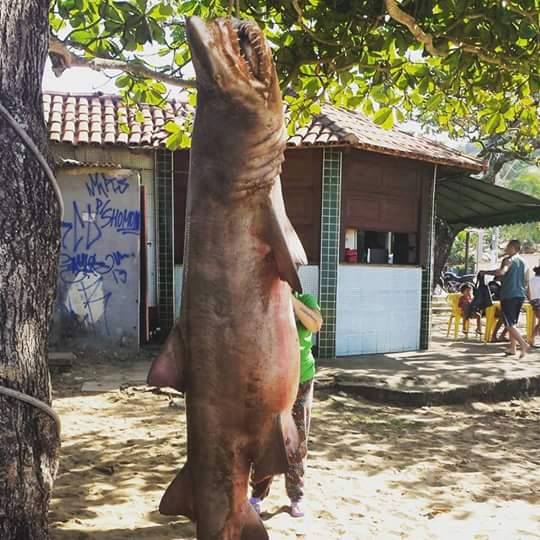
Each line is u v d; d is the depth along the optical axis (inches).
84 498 202.4
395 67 223.0
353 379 370.6
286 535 182.9
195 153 97.3
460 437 295.1
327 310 443.5
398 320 485.7
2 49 109.2
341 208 445.7
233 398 101.8
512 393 377.7
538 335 618.8
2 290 109.4
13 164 109.7
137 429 280.7
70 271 418.6
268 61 90.7
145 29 200.2
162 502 111.0
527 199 559.2
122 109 473.4
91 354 419.8
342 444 274.5
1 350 109.8
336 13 206.5
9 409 110.0
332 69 219.5
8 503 110.0
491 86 229.3
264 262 99.1
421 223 492.4
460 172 511.8
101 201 419.2
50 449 117.7
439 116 293.6
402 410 337.7
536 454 274.7
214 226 97.9
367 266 464.4
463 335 629.0
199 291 100.6
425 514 203.6
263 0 211.6
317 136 424.8
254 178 94.7
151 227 462.3
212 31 86.2
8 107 109.7
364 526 191.2
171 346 104.6
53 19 217.5
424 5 199.2
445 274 1072.8
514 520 201.2
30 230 111.8
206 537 105.9
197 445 105.0
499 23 191.5
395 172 475.8
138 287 426.0
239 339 99.7
